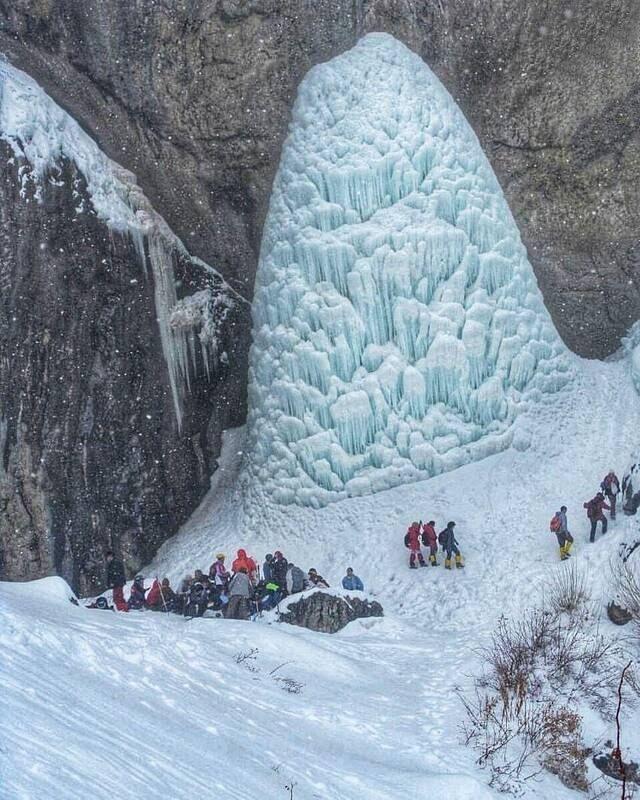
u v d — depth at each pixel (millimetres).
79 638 10070
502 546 19812
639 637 14281
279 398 22766
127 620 12164
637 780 11359
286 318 22750
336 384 22109
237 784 7566
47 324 21969
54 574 22062
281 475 22688
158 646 11156
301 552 21797
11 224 21516
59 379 22156
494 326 22500
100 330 22844
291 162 23281
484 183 23141
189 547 23406
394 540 21031
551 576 17391
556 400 22969
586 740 11969
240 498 23812
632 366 23469
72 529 22391
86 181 23031
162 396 24125
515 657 13500
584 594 16219
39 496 21906
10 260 21516
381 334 22203
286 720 10562
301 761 9070
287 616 16906
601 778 11336
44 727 6770
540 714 12117
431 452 22047
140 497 23688
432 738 11344
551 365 23188
